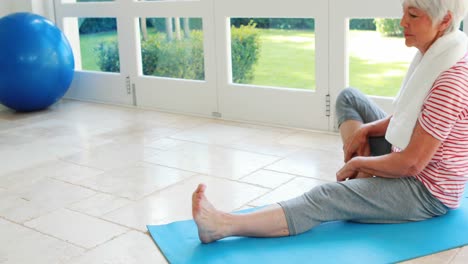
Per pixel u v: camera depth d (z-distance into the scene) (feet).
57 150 11.04
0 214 8.04
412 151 6.41
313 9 11.24
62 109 14.69
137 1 13.98
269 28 12.03
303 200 6.84
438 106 6.24
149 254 6.72
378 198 6.76
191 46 13.37
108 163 10.12
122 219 7.71
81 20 15.47
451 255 6.34
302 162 9.77
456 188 6.85
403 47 10.54
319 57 11.37
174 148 10.88
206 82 13.17
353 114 7.73
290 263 6.25
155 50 14.08
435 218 7.07
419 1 6.31
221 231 6.68
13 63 13.35
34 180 9.39
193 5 12.96
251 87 12.49
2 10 15.61
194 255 6.53
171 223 7.42
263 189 8.60
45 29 13.84
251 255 6.45
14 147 11.37
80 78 15.64
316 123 11.73
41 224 7.66
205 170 9.55
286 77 12.06
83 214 7.93
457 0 6.19
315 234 6.88
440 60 6.33
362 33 10.91
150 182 9.08
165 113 13.88
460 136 6.51
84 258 6.68
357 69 11.14
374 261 6.23
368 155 7.50
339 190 6.80
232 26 12.55
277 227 6.77
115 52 14.97
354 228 6.97
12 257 6.77
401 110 6.61
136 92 14.57
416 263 6.21
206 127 12.39
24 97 13.75
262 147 10.74
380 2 10.41
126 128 12.57
